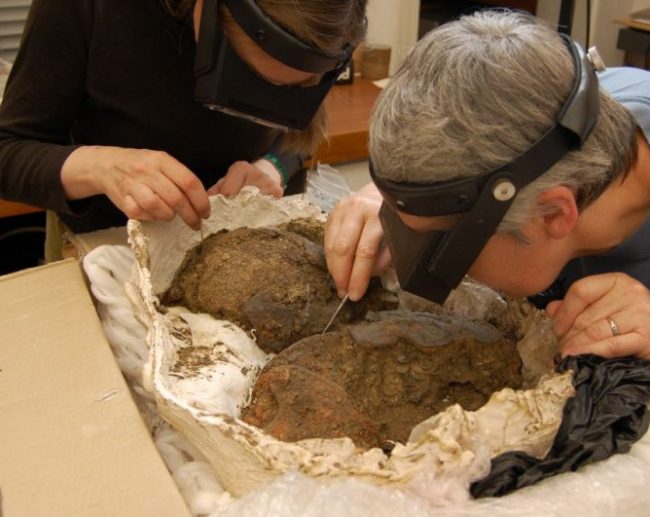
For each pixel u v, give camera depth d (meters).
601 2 1.93
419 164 0.53
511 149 0.52
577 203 0.59
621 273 0.71
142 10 0.95
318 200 1.30
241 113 0.80
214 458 0.58
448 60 0.53
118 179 0.86
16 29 1.88
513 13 0.60
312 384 0.63
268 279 0.78
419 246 0.58
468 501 0.53
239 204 0.90
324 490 0.50
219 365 0.70
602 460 0.57
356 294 0.77
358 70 2.10
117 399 0.66
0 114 1.03
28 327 0.75
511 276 0.62
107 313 0.79
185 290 0.81
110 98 1.03
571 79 0.54
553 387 0.57
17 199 1.00
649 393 0.63
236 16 0.70
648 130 0.68
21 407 0.64
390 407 0.65
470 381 0.66
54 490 0.56
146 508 0.54
